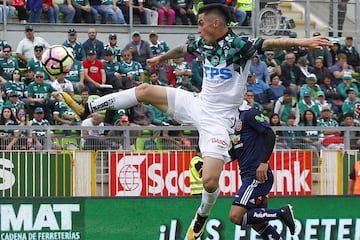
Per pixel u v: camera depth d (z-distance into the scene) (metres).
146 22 60.25
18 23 57.12
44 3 57.47
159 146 42.12
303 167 42.28
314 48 24.39
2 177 39.56
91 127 40.62
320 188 42.47
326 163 42.53
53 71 28.08
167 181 40.97
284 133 43.78
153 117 47.38
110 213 32.56
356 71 59.66
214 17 25.47
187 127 42.16
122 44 59.41
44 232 32.12
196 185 36.97
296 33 63.34
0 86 48.41
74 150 40.19
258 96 52.47
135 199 32.75
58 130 41.19
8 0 57.19
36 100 46.56
